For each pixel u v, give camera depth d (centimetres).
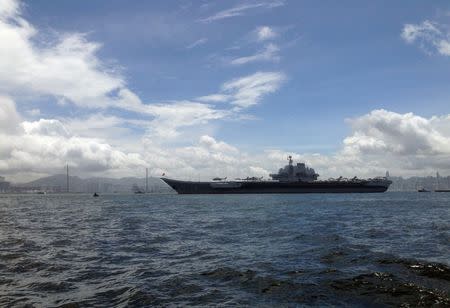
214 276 1716
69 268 1928
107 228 4084
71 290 1508
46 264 2025
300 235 3169
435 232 3344
